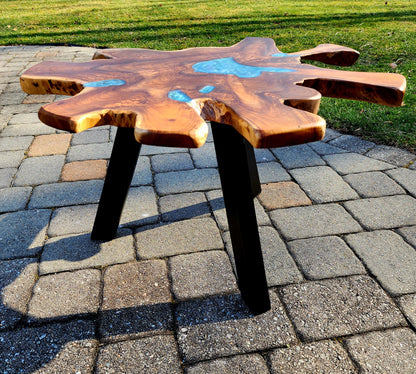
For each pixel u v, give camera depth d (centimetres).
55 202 223
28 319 151
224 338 144
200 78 148
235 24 732
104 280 169
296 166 259
